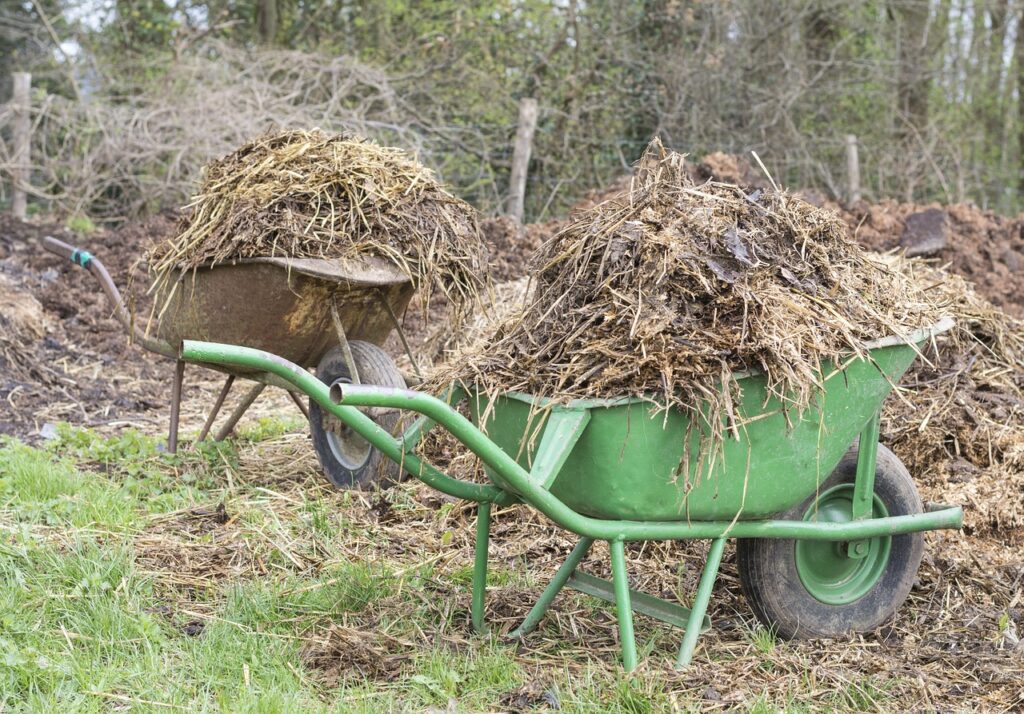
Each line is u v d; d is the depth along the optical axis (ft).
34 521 15.62
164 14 56.13
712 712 10.82
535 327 12.19
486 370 12.03
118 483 17.83
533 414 11.29
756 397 11.31
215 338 17.87
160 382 26.03
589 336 11.53
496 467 10.80
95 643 11.93
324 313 17.38
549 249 12.69
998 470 17.25
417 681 11.27
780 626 12.73
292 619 12.94
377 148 18.19
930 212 30.68
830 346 11.56
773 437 11.54
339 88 44.19
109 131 41.78
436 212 17.83
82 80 49.93
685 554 15.25
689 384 10.98
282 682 11.21
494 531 16.17
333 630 12.46
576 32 48.70
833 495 13.02
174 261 17.69
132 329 19.17
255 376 18.54
